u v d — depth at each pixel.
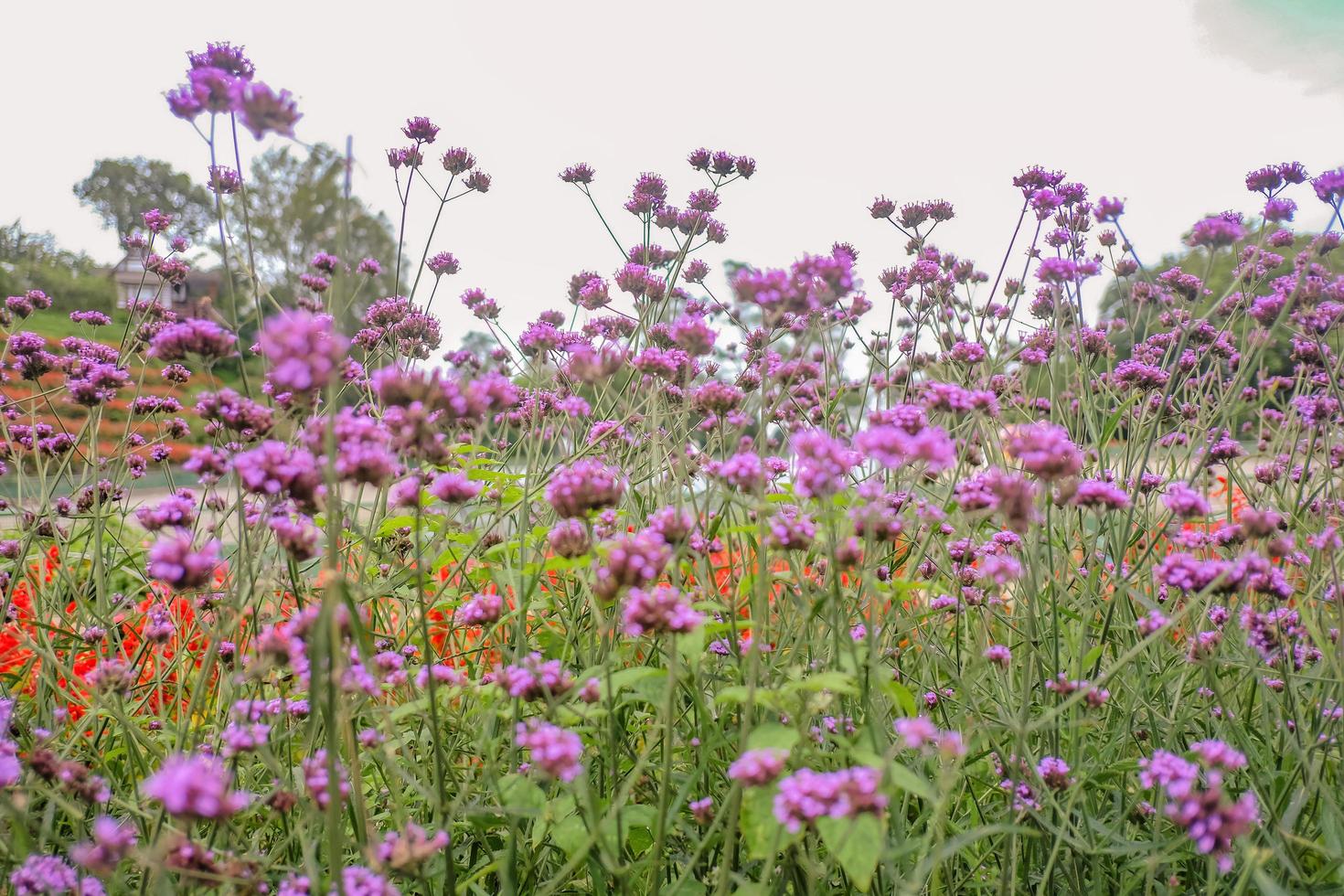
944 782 1.78
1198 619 2.53
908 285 3.88
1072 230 4.19
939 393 2.49
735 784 1.82
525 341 3.73
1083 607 2.95
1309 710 2.66
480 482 2.90
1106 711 3.02
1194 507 2.42
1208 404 4.07
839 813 1.56
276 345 1.56
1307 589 2.97
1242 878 1.82
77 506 3.73
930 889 2.16
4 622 2.87
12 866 2.06
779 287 2.12
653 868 1.89
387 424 2.14
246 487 2.00
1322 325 3.31
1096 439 3.42
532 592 2.54
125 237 4.02
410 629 3.17
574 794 2.03
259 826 2.61
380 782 2.67
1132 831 2.58
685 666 2.17
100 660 2.81
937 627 3.12
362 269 4.17
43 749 2.17
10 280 15.48
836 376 4.02
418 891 2.25
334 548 1.60
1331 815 2.26
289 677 2.50
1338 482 3.77
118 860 1.69
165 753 2.24
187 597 2.76
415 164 3.96
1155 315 5.18
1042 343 4.15
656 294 3.65
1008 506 2.14
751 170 4.23
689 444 3.61
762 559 1.95
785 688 1.84
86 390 2.95
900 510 2.98
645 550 1.86
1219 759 1.94
